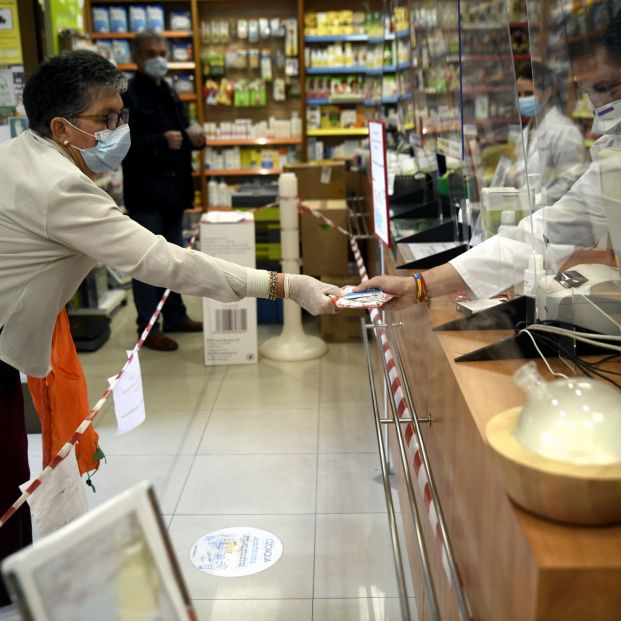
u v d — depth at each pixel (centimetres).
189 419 387
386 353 246
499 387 144
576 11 144
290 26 767
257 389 426
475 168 225
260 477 324
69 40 473
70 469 231
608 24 139
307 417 386
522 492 96
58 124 195
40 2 418
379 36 496
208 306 460
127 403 240
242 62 776
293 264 473
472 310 192
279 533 281
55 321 212
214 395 419
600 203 151
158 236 197
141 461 342
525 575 96
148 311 496
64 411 235
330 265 514
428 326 197
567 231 156
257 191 598
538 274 162
